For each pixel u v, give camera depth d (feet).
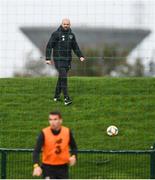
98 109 161.38
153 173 120.37
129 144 147.74
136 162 137.49
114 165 136.98
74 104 163.02
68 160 108.37
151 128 154.51
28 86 171.73
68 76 181.68
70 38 158.51
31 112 160.35
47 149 107.55
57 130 107.76
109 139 149.69
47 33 179.63
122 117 158.61
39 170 104.94
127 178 132.16
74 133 151.43
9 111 160.76
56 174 108.27
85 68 202.08
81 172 134.21
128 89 170.91
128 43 183.83
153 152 120.47
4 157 120.67
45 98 165.68
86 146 146.30
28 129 153.48
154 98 166.81
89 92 168.76
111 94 168.35
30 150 120.47
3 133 152.05
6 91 169.68
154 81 175.32
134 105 163.63
